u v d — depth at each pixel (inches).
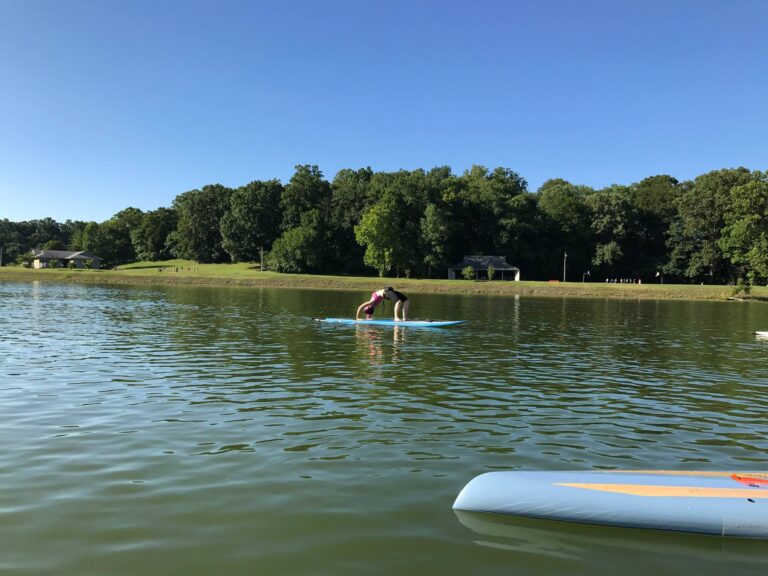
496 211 4325.8
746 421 420.2
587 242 4407.0
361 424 397.1
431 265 4018.2
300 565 209.2
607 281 4188.0
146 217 5718.5
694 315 1609.3
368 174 5482.3
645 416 432.5
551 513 250.1
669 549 226.5
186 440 354.3
